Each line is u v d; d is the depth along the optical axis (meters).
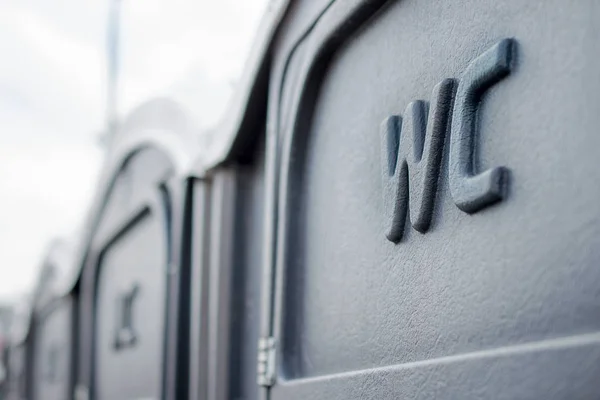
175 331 2.73
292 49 1.92
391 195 1.42
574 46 1.01
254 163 2.45
